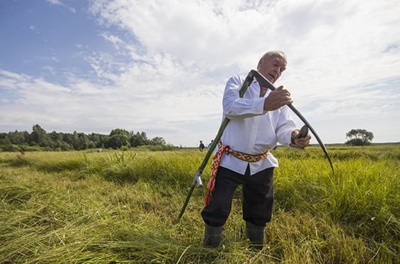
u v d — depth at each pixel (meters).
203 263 1.93
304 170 4.50
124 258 1.89
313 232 2.54
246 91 2.06
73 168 8.41
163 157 6.90
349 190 3.16
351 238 2.41
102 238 2.12
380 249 2.21
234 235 2.43
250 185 2.12
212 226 2.09
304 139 1.93
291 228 2.58
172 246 2.07
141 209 3.40
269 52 2.11
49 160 9.65
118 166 6.48
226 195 2.06
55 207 2.87
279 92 1.70
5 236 2.21
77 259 1.80
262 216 2.18
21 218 2.53
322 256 2.19
